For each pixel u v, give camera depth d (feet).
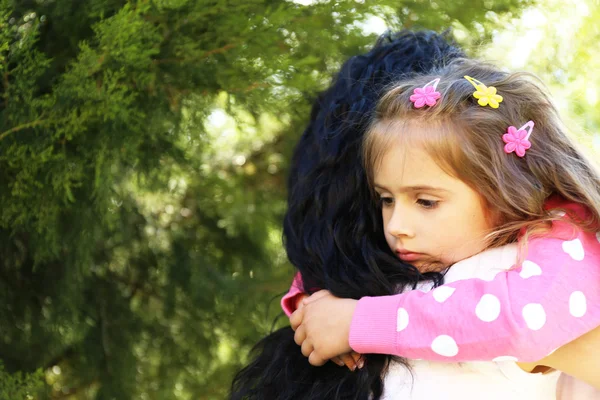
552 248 4.71
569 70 8.57
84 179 7.23
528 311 4.40
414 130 4.86
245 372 6.00
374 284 5.16
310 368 5.41
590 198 5.01
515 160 4.98
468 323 4.45
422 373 4.88
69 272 7.48
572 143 5.28
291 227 5.73
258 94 7.11
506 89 5.17
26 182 6.88
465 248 4.95
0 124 6.78
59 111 6.58
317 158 5.66
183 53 7.01
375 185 5.07
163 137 7.45
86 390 8.93
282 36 7.34
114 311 8.59
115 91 6.81
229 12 7.03
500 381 4.81
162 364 8.86
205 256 9.05
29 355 8.08
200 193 9.25
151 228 8.89
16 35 7.07
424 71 5.69
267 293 8.79
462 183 4.83
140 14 6.91
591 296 4.60
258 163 9.87
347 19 7.22
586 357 4.76
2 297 7.79
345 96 5.72
